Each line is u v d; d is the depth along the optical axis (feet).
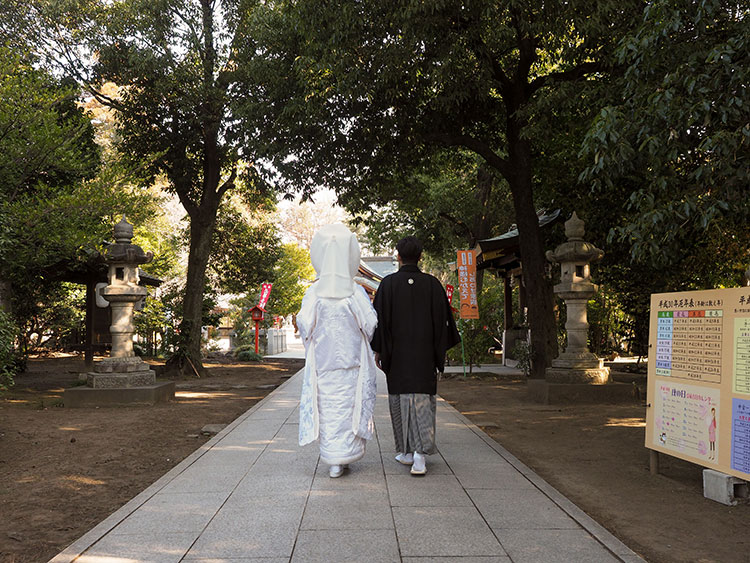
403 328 15.90
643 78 17.89
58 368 55.77
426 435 15.46
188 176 50.29
